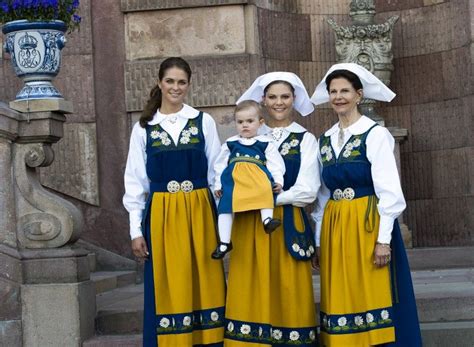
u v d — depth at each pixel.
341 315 5.39
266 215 5.38
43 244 6.45
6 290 6.40
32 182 6.49
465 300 6.58
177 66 5.61
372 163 5.40
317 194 5.78
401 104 9.95
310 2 9.74
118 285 8.38
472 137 9.45
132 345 6.35
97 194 8.95
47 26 6.45
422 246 9.82
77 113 8.98
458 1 9.51
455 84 9.60
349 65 5.54
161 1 8.96
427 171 9.82
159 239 5.62
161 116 5.71
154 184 5.70
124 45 9.02
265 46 9.28
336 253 5.45
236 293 5.52
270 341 5.45
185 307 5.54
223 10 8.98
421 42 9.84
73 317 6.34
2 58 8.92
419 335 5.43
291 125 5.73
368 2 9.38
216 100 8.94
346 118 5.55
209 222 5.67
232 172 5.46
